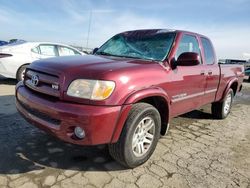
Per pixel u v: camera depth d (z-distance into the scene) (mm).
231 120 5824
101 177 2846
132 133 2830
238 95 10477
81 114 2498
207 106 6922
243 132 4938
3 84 8047
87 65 2869
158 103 3398
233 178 3076
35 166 2973
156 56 3615
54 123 2688
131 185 2734
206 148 3936
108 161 3219
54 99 2744
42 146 3500
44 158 3178
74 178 2783
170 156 3516
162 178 2924
